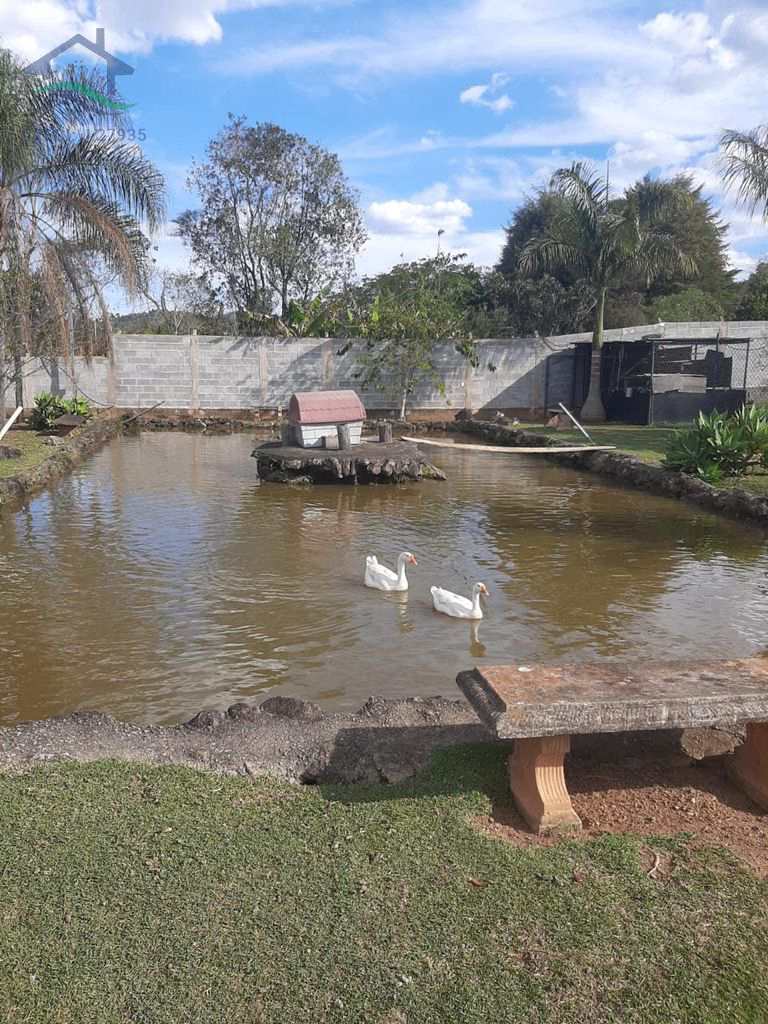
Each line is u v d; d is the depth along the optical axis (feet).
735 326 87.04
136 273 58.18
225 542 33.47
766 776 11.39
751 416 48.42
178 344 84.17
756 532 36.55
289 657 20.47
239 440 73.36
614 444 62.03
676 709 10.28
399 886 9.16
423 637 22.15
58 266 54.70
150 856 9.63
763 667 11.57
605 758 12.70
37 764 12.16
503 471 57.47
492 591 26.84
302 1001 7.51
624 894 9.15
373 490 48.01
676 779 12.19
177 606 24.56
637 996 7.66
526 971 7.92
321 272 116.16
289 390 86.53
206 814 10.64
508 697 10.36
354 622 23.32
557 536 35.50
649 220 76.64
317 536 34.96
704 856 9.98
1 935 8.25
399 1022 7.30
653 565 30.55
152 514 39.37
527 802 10.84
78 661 20.07
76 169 55.83
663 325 86.79
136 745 13.01
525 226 133.49
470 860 9.70
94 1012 7.34
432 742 13.07
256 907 8.73
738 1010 7.52
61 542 33.04
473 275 115.44
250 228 113.29
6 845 9.80
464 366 88.63
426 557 31.42
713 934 8.51
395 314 85.30
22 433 64.59
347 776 12.29
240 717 14.35
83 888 9.00
